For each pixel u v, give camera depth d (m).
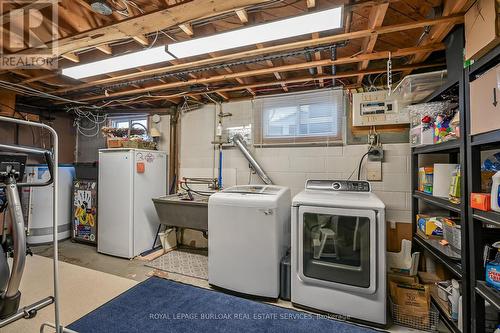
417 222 2.47
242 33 1.86
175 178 3.97
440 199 1.88
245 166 3.54
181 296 2.40
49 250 3.65
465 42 1.46
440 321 1.91
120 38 1.99
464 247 1.49
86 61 2.39
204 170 3.81
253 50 2.15
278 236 2.32
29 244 3.79
